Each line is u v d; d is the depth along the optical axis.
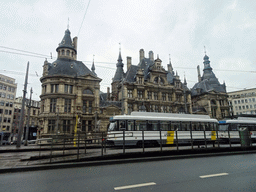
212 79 73.75
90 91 42.94
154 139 21.22
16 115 75.81
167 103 49.41
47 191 5.75
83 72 44.34
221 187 5.96
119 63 63.31
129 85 45.69
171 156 12.26
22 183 6.74
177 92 51.75
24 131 59.00
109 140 19.34
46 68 41.75
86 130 40.19
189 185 6.19
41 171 8.86
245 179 6.91
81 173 8.25
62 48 46.28
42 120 38.41
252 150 16.30
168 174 7.76
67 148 18.36
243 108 98.50
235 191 5.57
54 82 39.62
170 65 66.06
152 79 49.16
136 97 45.28
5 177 7.72
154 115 22.75
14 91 75.50
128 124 20.75
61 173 8.33
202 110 60.94
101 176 7.60
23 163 10.21
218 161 11.00
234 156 13.30
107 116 43.03
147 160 11.42
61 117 38.22
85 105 41.62
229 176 7.37
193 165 9.73
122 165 10.11
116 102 47.47
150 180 6.85
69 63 44.56
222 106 63.91
